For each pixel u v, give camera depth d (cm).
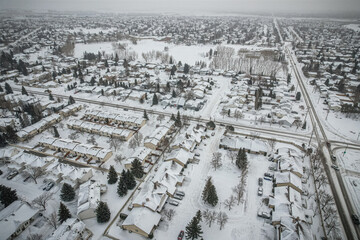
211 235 7156
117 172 9744
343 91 18350
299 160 9981
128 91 18025
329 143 11881
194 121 14100
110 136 12319
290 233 6531
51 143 11219
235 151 11050
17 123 13700
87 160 10375
